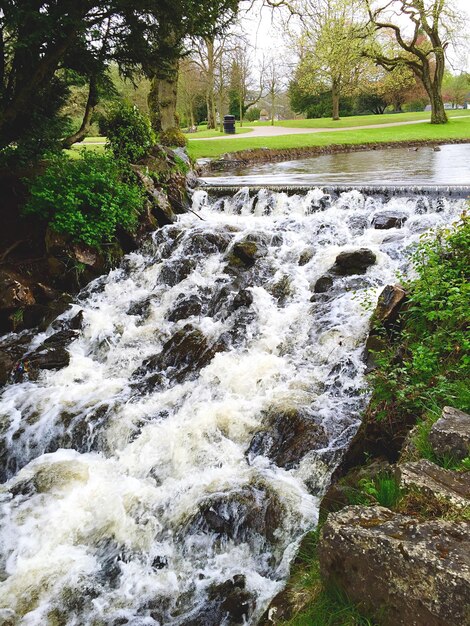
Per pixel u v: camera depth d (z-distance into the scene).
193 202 11.63
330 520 2.61
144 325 7.85
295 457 4.56
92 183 9.20
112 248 9.42
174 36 9.97
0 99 9.51
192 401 5.83
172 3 8.55
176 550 4.02
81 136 11.78
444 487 2.71
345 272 7.54
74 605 3.65
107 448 5.49
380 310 5.48
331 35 26.91
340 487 3.58
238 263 8.52
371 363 5.34
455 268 5.45
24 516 4.53
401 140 23.00
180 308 7.87
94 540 4.25
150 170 11.20
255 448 4.86
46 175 9.23
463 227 6.05
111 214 9.11
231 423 5.18
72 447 5.61
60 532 4.34
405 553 2.19
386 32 31.84
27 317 8.08
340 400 5.21
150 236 9.79
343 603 2.46
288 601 2.85
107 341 7.55
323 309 6.82
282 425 4.95
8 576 3.96
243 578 3.62
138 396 6.19
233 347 6.64
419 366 4.17
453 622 1.96
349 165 16.23
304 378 5.73
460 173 13.02
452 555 2.13
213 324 7.24
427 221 8.43
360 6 26.20
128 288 8.90
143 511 4.40
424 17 27.39
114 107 11.73
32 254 9.05
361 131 27.66
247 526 4.00
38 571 3.96
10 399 6.44
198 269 8.73
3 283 8.14
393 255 7.68
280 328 6.77
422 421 3.69
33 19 7.77
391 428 4.01
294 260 8.34
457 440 3.12
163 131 16.73
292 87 47.84
